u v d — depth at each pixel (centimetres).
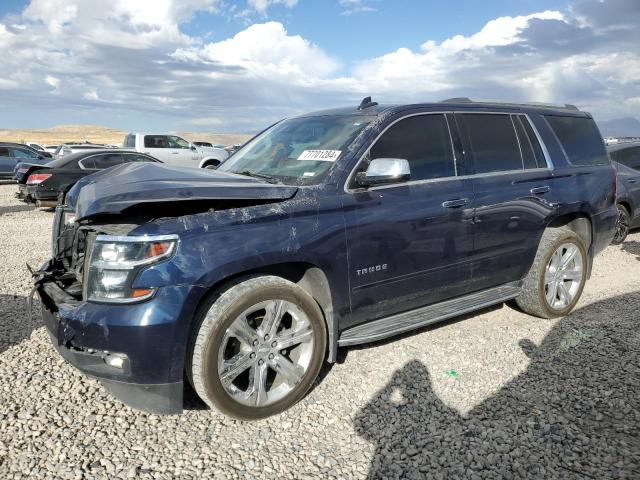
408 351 404
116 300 271
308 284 345
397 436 293
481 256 418
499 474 260
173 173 335
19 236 953
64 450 278
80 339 275
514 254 443
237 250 288
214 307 286
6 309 499
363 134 367
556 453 275
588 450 277
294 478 258
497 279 444
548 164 473
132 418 311
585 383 351
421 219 371
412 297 387
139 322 266
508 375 364
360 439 291
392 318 384
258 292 296
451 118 418
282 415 316
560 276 477
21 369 369
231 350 317
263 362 306
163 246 271
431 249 382
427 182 385
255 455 277
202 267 277
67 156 1320
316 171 353
